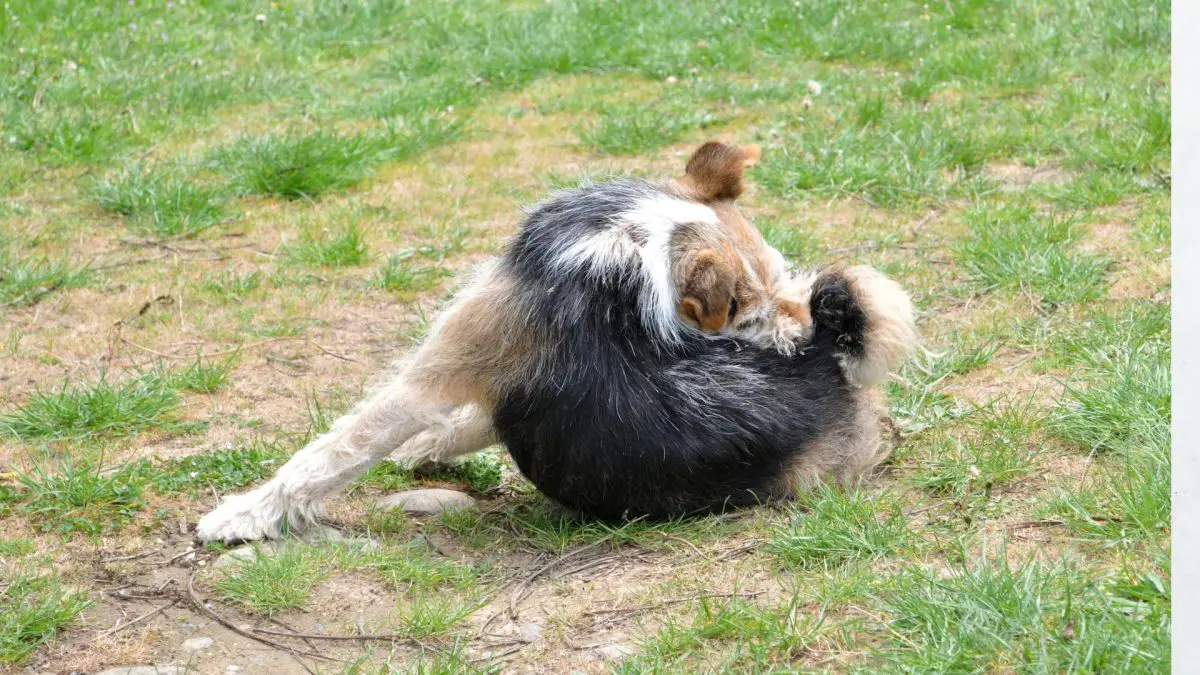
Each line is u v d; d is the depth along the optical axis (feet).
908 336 20.51
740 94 49.29
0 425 24.73
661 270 19.47
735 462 19.77
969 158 40.04
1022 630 15.35
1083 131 41.11
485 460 24.12
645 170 41.86
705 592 17.89
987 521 19.07
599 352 19.51
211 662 17.08
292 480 20.34
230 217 38.42
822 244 34.09
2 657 17.01
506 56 55.57
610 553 19.81
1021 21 54.80
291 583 18.72
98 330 30.25
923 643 15.51
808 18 57.93
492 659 16.74
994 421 22.40
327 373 28.02
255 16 61.57
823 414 20.34
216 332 30.17
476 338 19.94
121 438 24.68
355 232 35.29
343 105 50.52
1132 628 14.89
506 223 38.04
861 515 19.07
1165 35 50.78
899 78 50.85
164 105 48.98
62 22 56.34
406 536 20.86
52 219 37.65
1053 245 31.09
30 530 20.81
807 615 16.80
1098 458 20.97
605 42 56.54
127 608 18.56
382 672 16.42
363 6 62.44
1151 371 22.88
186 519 21.36
